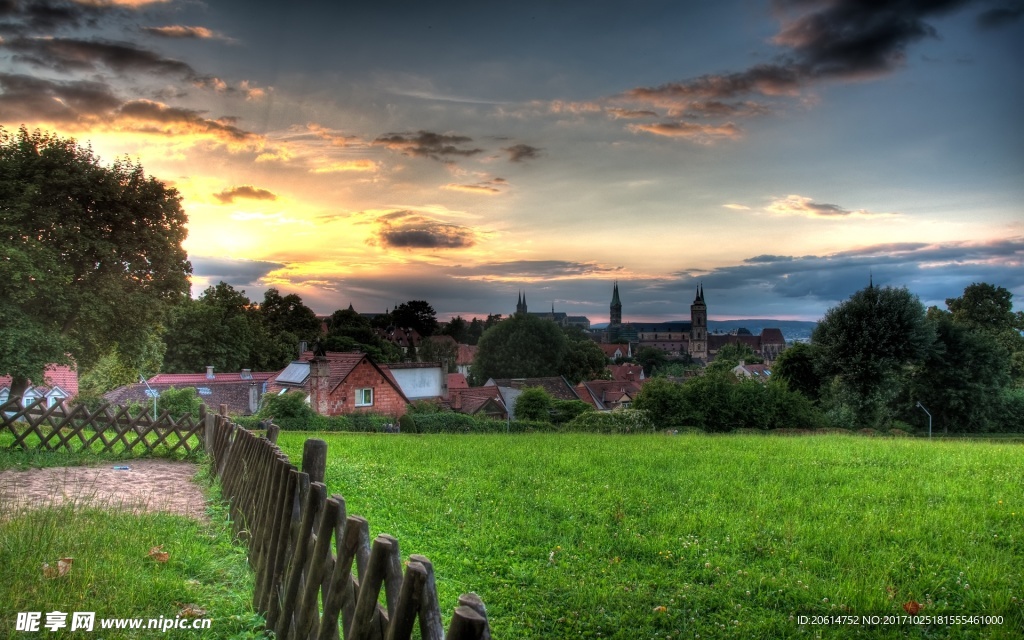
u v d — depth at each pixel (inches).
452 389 2554.1
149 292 1300.4
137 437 612.4
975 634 264.1
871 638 263.7
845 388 2202.3
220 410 587.5
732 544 379.6
